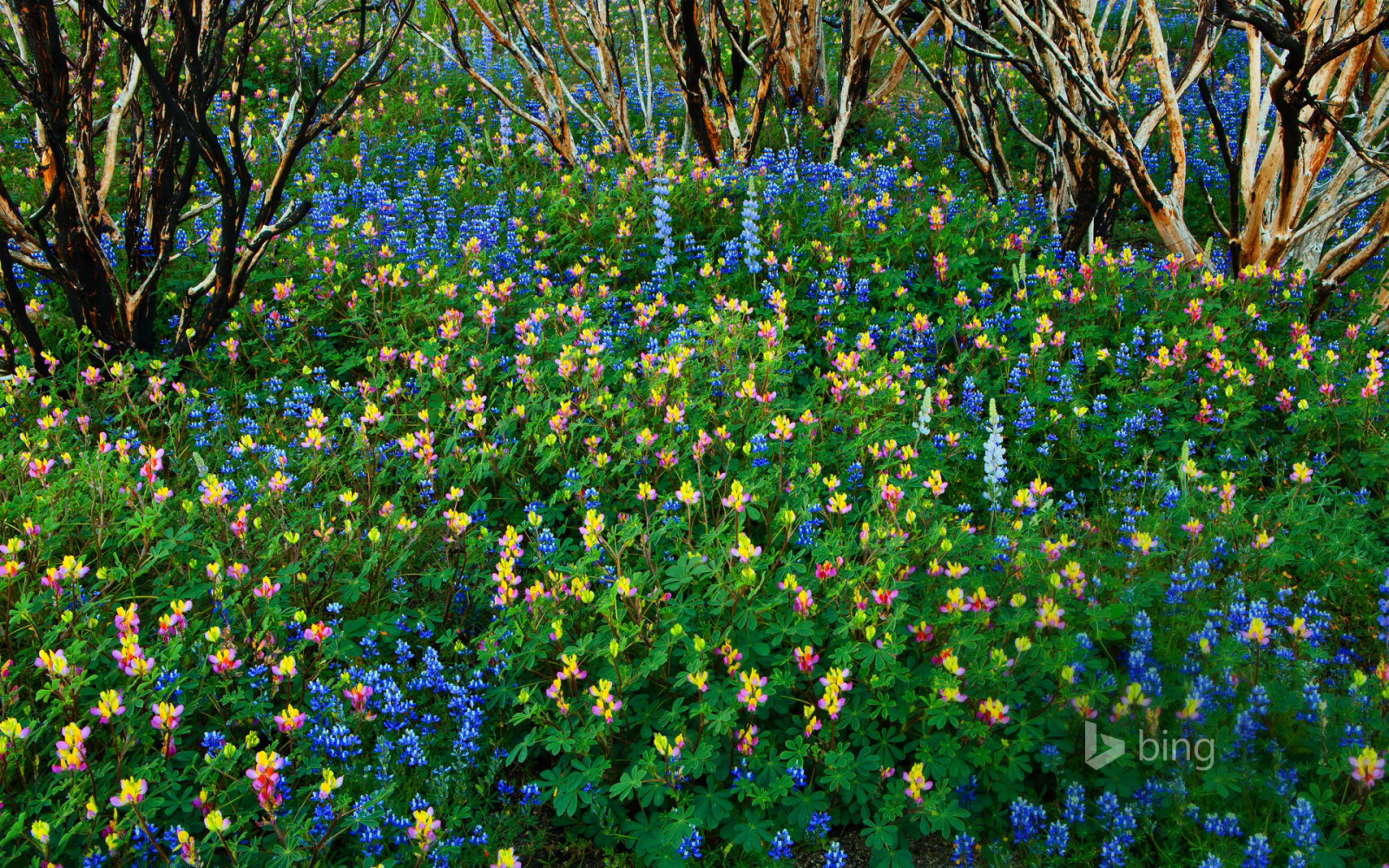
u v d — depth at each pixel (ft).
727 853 10.31
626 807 11.20
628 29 43.73
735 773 10.73
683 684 11.80
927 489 14.08
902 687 11.47
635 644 12.03
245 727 11.71
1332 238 26.25
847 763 10.57
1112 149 22.88
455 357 19.21
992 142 28.27
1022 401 17.85
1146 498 15.93
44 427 16.26
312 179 29.53
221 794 10.18
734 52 29.89
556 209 24.80
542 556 13.57
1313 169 20.89
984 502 15.64
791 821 10.56
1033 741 10.77
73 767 9.73
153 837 9.96
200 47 18.97
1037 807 10.00
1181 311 19.90
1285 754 10.36
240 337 21.43
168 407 19.36
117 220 25.70
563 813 10.78
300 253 23.40
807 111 35.88
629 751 11.41
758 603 12.00
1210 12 23.16
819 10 34.60
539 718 11.21
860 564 12.74
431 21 47.75
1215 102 35.01
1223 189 30.40
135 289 20.84
